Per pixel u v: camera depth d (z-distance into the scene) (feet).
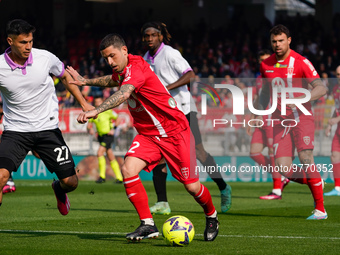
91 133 103.60
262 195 78.48
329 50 183.93
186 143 38.17
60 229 45.27
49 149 41.65
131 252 35.04
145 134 38.55
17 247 36.76
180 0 214.28
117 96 34.96
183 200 71.20
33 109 40.83
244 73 172.14
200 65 175.01
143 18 219.61
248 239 40.29
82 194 79.77
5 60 39.34
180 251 35.42
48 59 40.63
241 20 215.31
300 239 40.32
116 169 100.63
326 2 206.69
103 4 225.76
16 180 110.32
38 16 215.31
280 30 51.75
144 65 37.47
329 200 70.74
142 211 37.45
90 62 183.83
